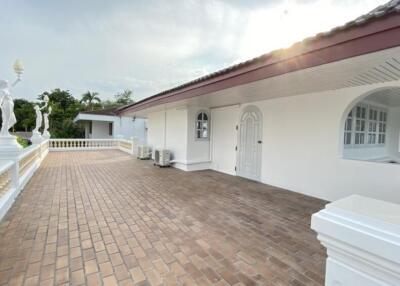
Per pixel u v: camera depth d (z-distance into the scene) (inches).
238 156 272.4
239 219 139.8
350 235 30.6
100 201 168.1
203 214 146.6
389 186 150.9
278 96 216.5
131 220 134.4
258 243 110.2
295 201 179.0
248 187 220.5
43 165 315.6
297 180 206.1
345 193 172.9
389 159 253.6
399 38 78.4
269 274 86.5
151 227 125.4
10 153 166.6
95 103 1133.7
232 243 109.7
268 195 194.4
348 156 198.4
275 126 226.7
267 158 235.3
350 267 31.3
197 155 309.9
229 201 175.5
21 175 202.2
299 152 204.7
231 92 193.5
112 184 219.5
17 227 121.4
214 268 89.4
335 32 92.0
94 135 732.0
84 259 93.3
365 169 162.2
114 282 79.7
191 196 186.7
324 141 185.9
